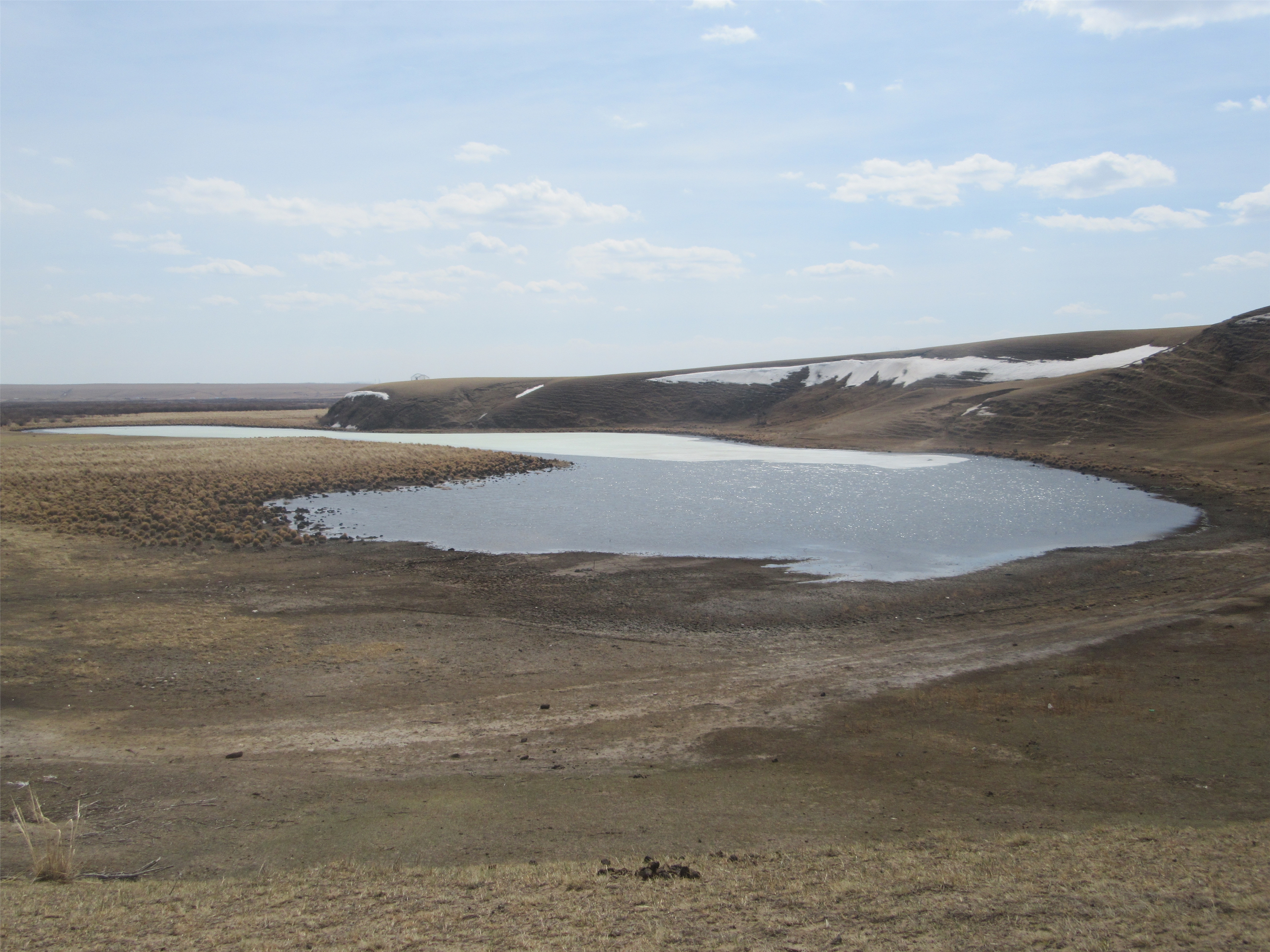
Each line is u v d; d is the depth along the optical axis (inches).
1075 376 3587.6
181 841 454.9
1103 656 798.5
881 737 610.5
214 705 718.5
